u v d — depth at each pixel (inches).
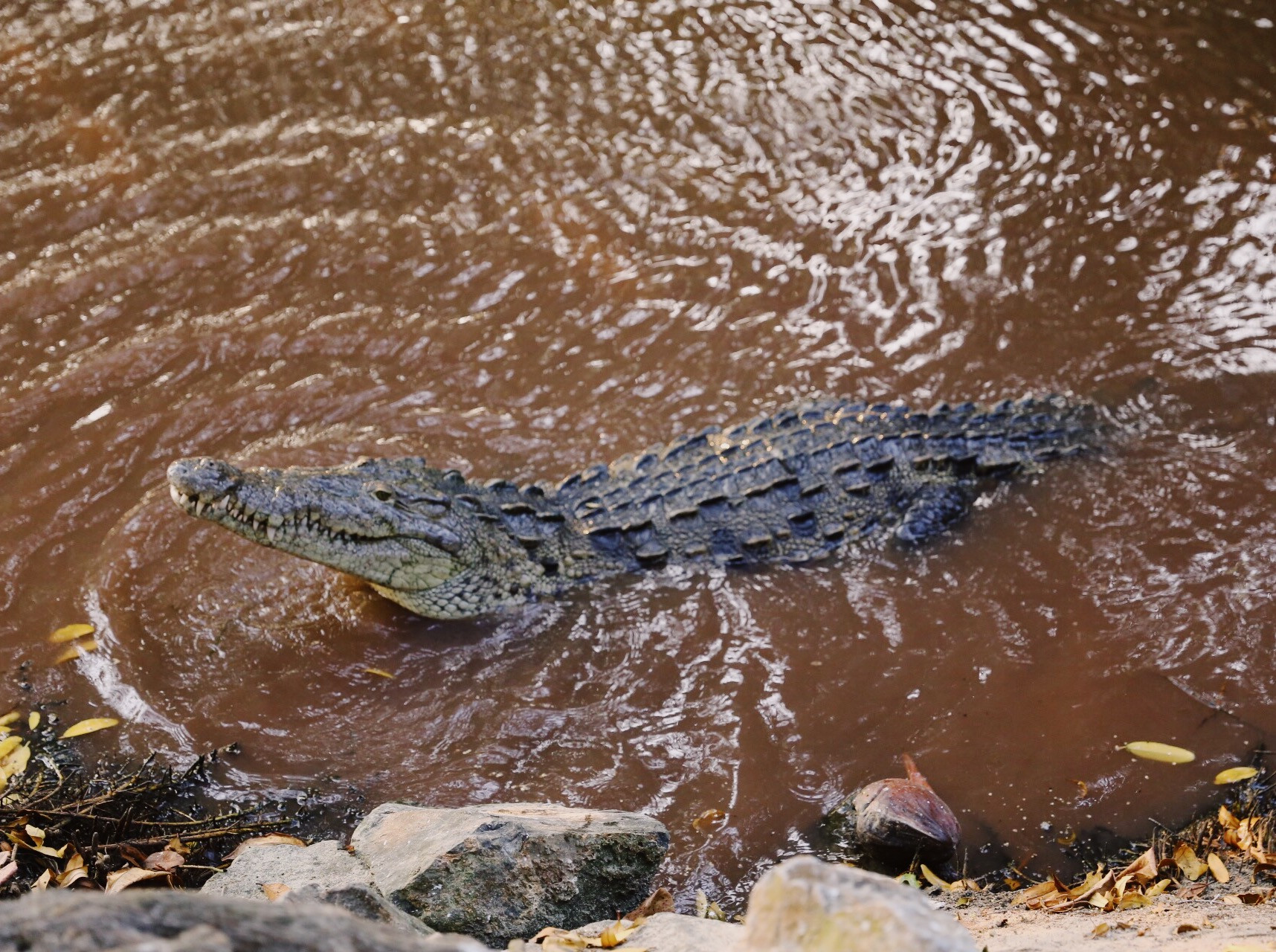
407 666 242.2
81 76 442.0
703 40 453.4
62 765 215.5
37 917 74.9
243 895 159.5
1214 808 200.8
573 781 214.2
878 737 219.9
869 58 439.5
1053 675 230.4
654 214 370.9
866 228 363.3
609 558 263.1
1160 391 300.4
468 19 469.7
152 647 242.5
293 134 408.5
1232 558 252.5
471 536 254.4
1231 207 360.2
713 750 219.1
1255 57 427.8
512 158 394.3
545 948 126.7
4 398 307.1
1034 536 264.5
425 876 157.3
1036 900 177.8
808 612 250.4
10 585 255.8
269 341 326.0
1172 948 133.9
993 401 303.1
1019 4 466.0
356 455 290.0
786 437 277.6
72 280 346.6
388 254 356.5
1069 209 364.8
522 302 339.3
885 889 98.5
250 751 221.5
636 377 314.3
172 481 232.7
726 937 133.4
